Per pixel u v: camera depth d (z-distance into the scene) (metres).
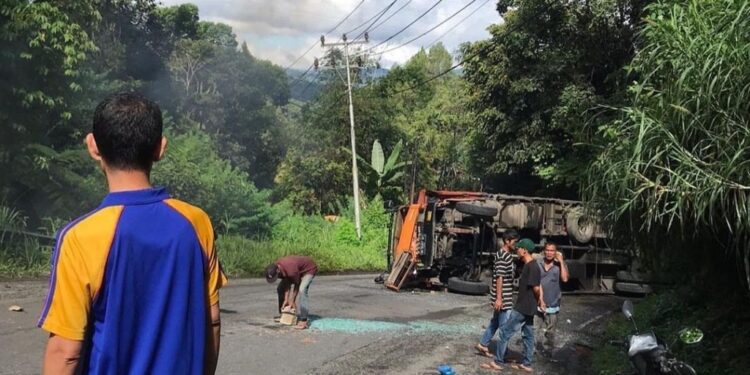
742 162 4.56
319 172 39.00
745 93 4.80
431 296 15.87
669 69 5.65
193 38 49.78
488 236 17.14
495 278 8.66
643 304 12.26
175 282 2.09
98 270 1.99
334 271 22.00
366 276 21.00
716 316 7.45
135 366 2.01
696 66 5.18
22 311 9.48
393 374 7.52
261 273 18.36
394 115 44.44
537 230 17.69
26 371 6.46
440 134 44.03
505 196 17.25
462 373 7.88
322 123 40.97
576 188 21.56
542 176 21.42
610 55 20.73
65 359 1.97
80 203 16.62
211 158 24.28
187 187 21.42
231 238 20.88
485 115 22.92
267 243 21.41
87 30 17.52
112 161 2.16
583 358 9.21
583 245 17.77
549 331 9.48
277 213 26.34
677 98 5.24
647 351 5.25
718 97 4.92
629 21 20.38
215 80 46.06
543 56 21.41
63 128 17.45
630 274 17.48
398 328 10.70
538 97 21.38
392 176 36.78
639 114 5.57
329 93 41.44
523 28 21.69
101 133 2.15
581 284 17.70
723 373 6.54
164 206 2.16
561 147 21.14
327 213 39.03
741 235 5.17
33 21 13.88
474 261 16.56
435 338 9.98
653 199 5.22
